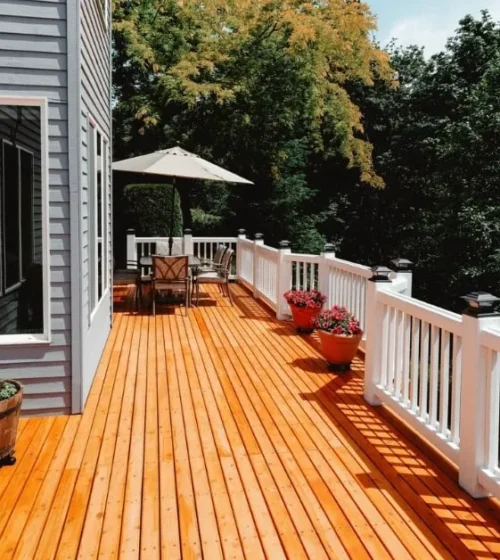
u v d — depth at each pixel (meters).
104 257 6.05
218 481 2.97
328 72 16.14
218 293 9.73
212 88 13.74
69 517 2.60
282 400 4.31
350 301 5.95
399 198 18.36
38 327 5.38
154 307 7.69
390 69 16.77
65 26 3.65
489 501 2.79
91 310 4.84
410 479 3.02
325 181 19.14
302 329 6.73
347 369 5.13
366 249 19.16
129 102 14.36
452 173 14.76
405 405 3.68
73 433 3.60
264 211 16.41
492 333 2.67
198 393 4.45
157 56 14.37
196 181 16.22
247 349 5.93
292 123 15.65
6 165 5.54
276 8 14.61
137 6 14.67
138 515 2.62
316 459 3.26
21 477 2.99
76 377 3.89
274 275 8.00
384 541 2.42
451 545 2.40
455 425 3.07
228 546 2.38
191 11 14.75
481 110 14.34
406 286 4.84
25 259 5.57
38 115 4.86
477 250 13.73
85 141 4.12
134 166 7.62
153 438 3.54
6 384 3.30
